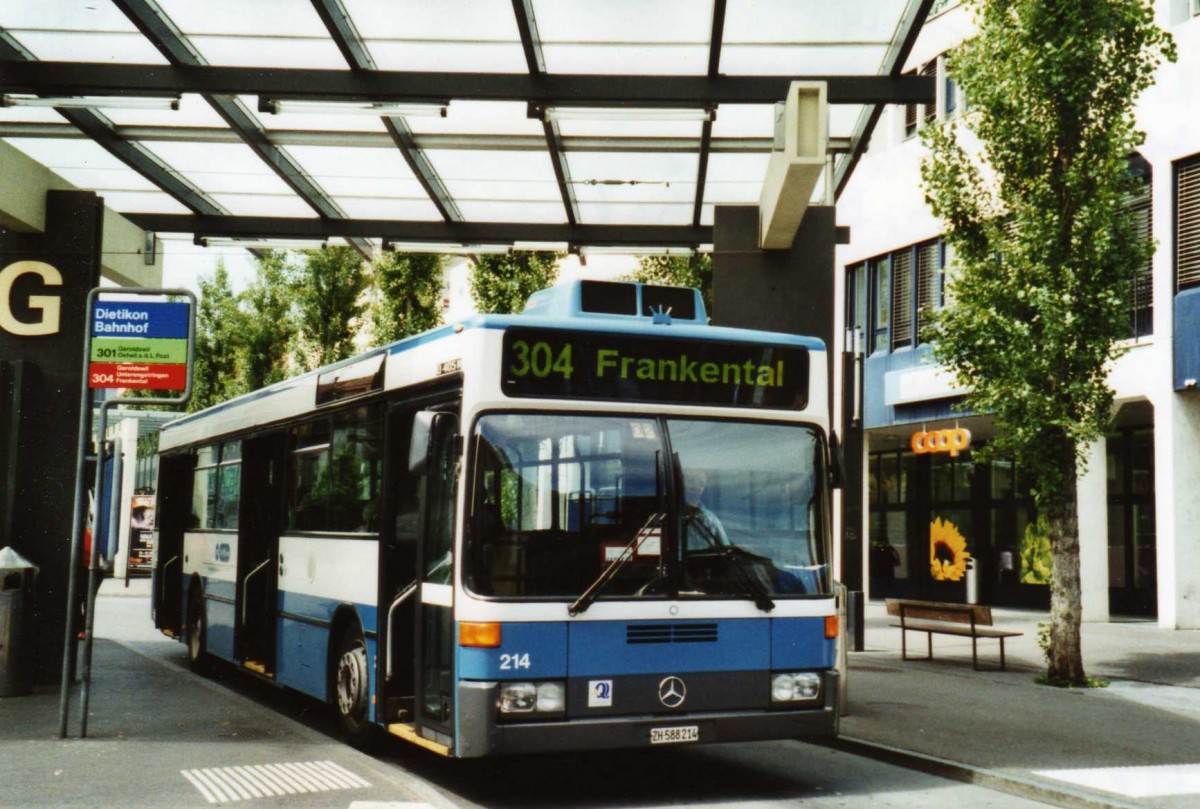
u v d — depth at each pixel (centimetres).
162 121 1295
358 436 1014
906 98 1206
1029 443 1427
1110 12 1384
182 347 1027
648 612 783
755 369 852
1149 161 2081
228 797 782
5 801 766
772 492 838
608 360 815
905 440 3152
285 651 1164
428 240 1664
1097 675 1520
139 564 4350
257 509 1309
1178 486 2058
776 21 1095
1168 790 827
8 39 1136
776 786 873
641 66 1190
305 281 3562
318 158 1398
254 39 1123
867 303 2911
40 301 1311
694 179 1491
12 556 1236
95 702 1205
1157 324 2069
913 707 1234
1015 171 1450
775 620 817
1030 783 848
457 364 812
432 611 826
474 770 922
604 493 794
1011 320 1431
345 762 906
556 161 1391
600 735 760
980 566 2953
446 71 1189
